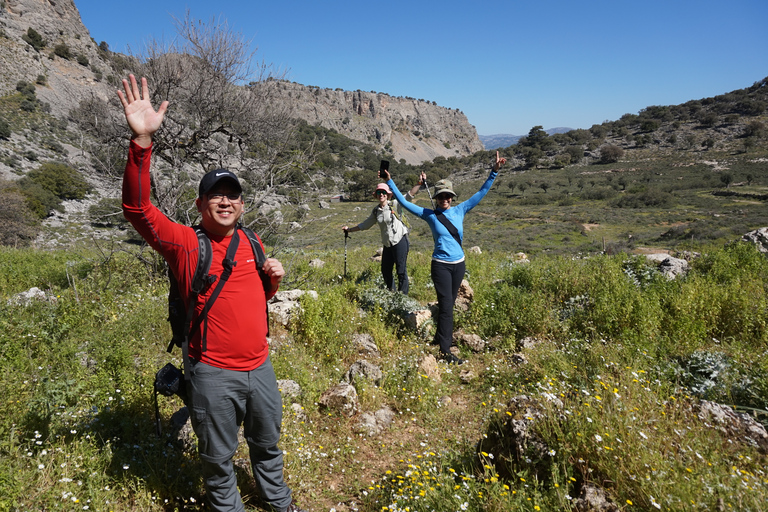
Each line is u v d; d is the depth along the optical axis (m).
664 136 175.88
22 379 3.33
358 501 2.84
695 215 67.12
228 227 2.14
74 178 6.80
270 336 4.89
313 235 7.36
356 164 152.75
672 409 3.03
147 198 1.92
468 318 6.26
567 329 5.43
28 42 86.88
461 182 146.00
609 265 7.21
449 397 4.35
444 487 2.52
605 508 2.19
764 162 124.38
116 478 2.48
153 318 4.97
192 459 2.82
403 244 6.58
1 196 29.67
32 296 5.63
